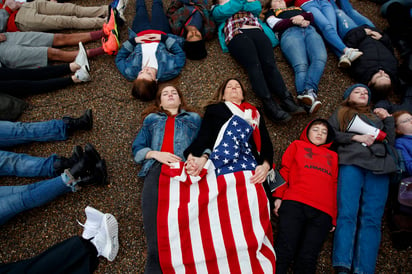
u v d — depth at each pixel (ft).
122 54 9.36
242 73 9.57
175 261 5.58
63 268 5.00
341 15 10.91
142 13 10.48
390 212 7.07
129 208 7.11
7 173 7.02
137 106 8.78
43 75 8.75
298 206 6.44
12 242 6.56
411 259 6.59
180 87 9.19
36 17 9.87
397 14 10.53
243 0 9.59
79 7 10.52
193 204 5.92
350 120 7.93
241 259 5.60
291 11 10.59
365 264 6.17
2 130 7.23
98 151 7.93
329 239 6.89
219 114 7.20
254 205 6.05
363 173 7.31
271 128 8.50
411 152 7.42
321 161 7.00
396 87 9.44
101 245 6.10
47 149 7.93
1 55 8.87
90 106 8.72
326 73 9.82
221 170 6.45
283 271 5.93
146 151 6.81
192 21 9.88
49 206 7.06
